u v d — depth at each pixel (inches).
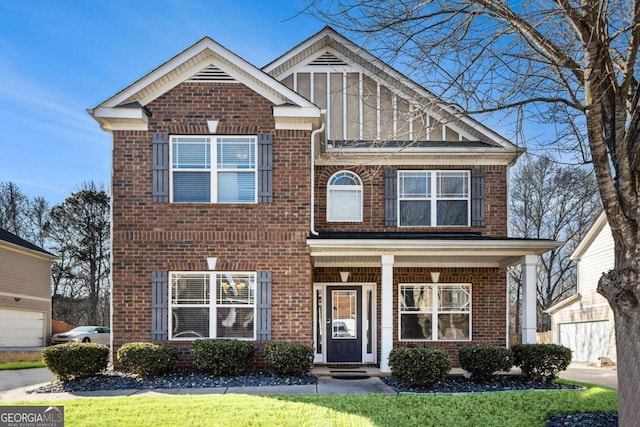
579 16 256.1
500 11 268.1
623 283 261.1
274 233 485.7
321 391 388.5
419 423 296.0
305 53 613.6
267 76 484.7
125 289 478.6
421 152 576.4
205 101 491.5
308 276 483.2
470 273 573.0
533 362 439.8
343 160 584.7
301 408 319.9
